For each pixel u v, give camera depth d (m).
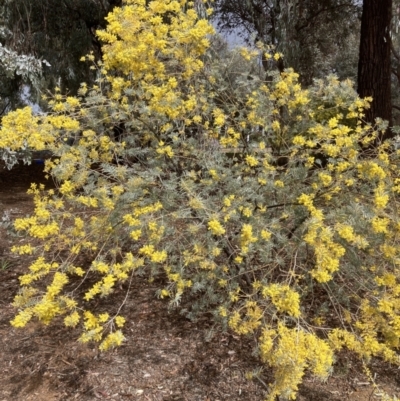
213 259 2.46
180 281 2.20
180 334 2.57
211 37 2.59
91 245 2.54
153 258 1.94
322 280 1.80
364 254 2.26
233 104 2.65
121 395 2.12
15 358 2.42
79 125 2.40
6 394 2.16
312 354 1.67
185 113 2.60
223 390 2.13
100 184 2.35
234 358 2.34
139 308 2.84
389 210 2.23
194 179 2.30
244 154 2.61
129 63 2.09
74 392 2.15
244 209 2.11
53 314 1.79
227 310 2.18
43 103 5.06
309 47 8.05
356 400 2.05
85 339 1.72
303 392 2.10
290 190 2.28
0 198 5.74
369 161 2.13
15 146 2.22
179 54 2.18
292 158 2.34
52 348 2.50
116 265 2.00
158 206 2.08
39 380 2.25
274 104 2.64
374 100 5.45
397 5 7.12
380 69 5.42
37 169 7.83
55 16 6.76
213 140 2.64
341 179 2.13
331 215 2.00
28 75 5.25
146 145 2.85
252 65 2.77
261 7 5.96
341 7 7.85
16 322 1.73
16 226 2.07
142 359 2.36
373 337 2.04
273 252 2.32
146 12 2.17
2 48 4.79
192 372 2.25
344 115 3.47
